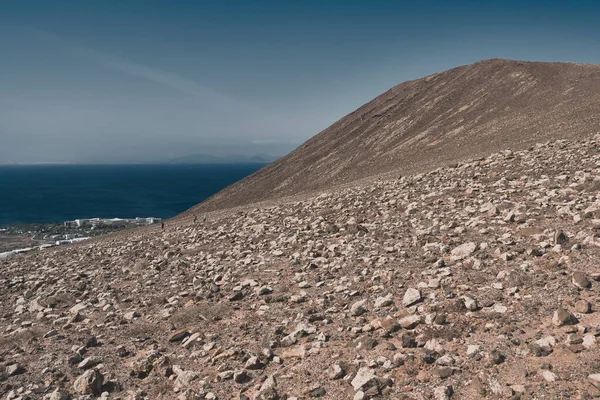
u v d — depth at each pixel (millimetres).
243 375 8422
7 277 27781
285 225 26938
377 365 7961
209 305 13336
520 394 6230
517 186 21094
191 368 9328
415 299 10406
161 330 12039
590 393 5902
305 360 8773
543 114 54281
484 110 79938
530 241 13000
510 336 8000
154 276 19516
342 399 7152
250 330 10898
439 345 8109
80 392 8719
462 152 50844
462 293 10391
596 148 24656
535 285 9906
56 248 55062
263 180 116188
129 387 8898
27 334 12922
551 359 6965
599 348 6906
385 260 14359
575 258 10727
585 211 14016
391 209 23500
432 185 27859
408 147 79375
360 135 109500
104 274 21984
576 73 74750
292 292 13438
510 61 101312
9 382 9617
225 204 108750
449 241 14781
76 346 11336
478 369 7148
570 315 7941
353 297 11859
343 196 33531
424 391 6855
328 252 17297
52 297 17656
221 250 22938
